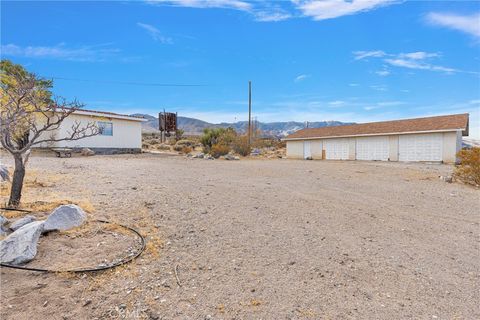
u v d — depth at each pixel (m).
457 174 12.16
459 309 3.25
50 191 6.68
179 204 6.26
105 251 3.93
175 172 11.60
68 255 3.73
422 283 3.77
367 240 5.09
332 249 4.61
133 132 25.55
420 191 9.76
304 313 3.03
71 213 4.47
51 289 3.14
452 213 7.18
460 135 22.72
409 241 5.18
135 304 3.03
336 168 16.14
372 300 3.34
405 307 3.24
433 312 3.17
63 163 13.16
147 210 5.66
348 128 30.48
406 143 24.73
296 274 3.79
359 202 7.74
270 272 3.80
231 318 2.91
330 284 3.61
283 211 6.38
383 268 4.10
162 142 39.72
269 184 9.67
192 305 3.07
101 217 5.01
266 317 2.95
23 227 3.95
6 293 3.04
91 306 2.97
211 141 29.86
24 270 3.39
